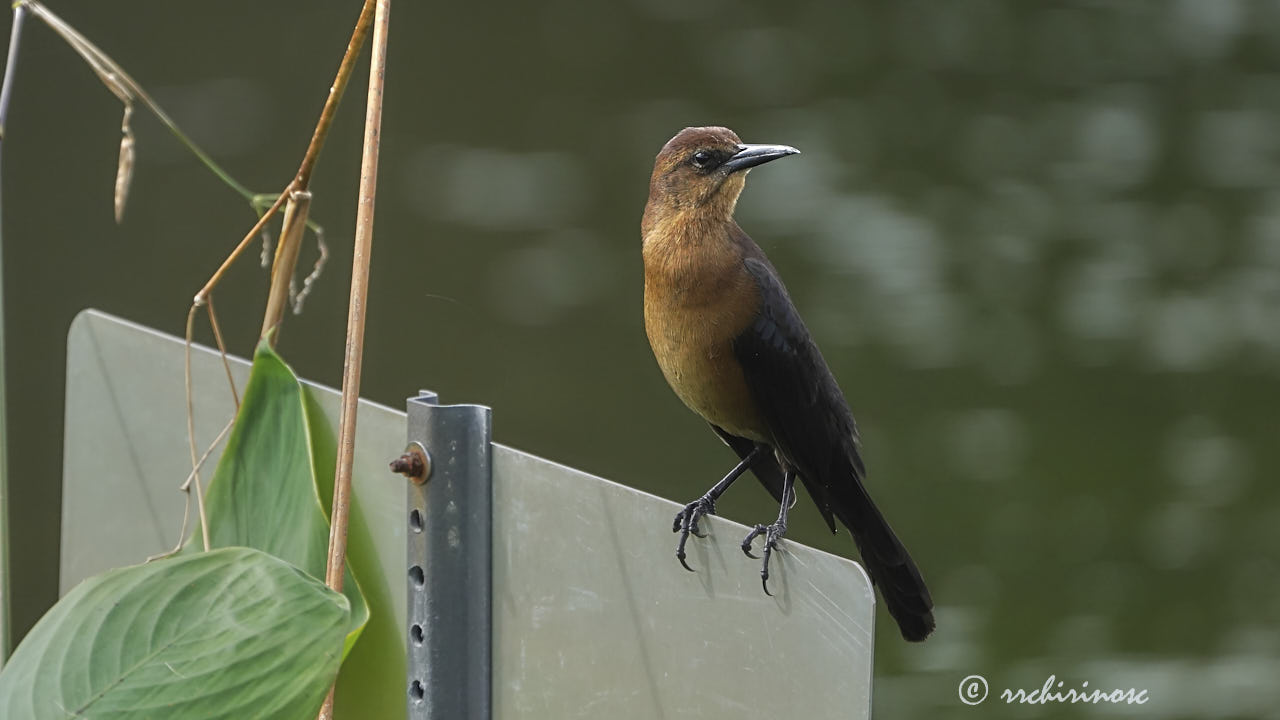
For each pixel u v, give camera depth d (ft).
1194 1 56.90
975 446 39.01
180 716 11.23
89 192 44.50
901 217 46.50
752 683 11.14
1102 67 53.72
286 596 11.67
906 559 17.51
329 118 14.15
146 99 14.58
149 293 42.32
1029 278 44.50
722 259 17.87
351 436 12.55
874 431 39.37
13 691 11.33
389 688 13.67
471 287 43.37
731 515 37.86
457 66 51.37
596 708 12.24
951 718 31.40
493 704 13.04
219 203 44.75
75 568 17.44
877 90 52.13
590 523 12.19
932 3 55.57
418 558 12.78
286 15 50.08
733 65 52.42
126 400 16.70
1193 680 32.17
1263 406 40.55
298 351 42.11
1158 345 42.29
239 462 13.96
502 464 12.80
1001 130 50.70
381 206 45.27
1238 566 35.76
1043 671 32.32
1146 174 49.11
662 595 11.75
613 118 49.67
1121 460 38.68
